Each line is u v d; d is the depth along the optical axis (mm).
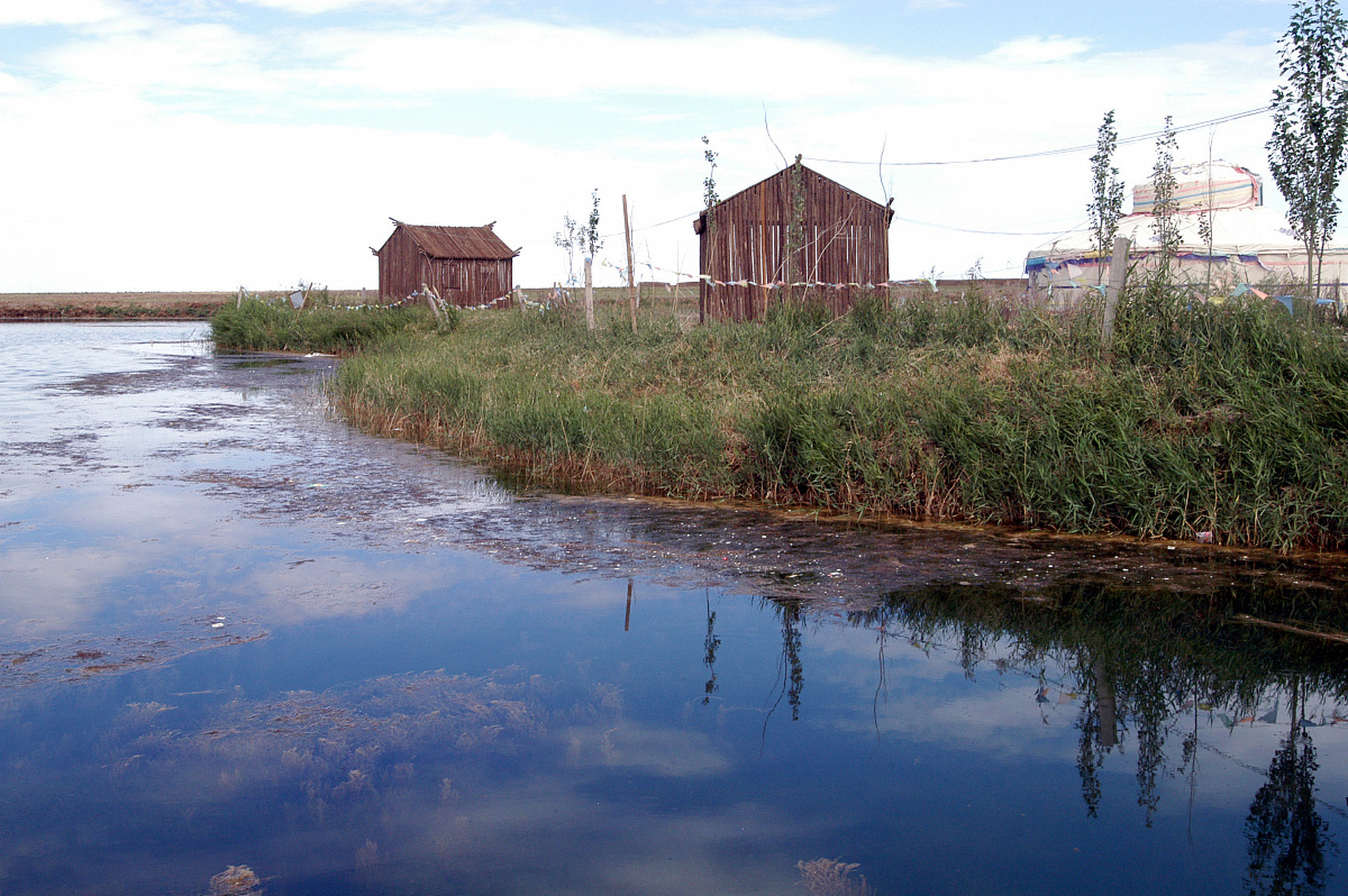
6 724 3947
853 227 18766
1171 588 6016
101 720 4004
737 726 4020
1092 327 10016
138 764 3619
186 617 5312
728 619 5422
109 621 5238
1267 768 3695
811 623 5379
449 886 2822
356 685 4406
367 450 11188
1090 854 3031
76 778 3512
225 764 3625
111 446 11211
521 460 10633
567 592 5910
